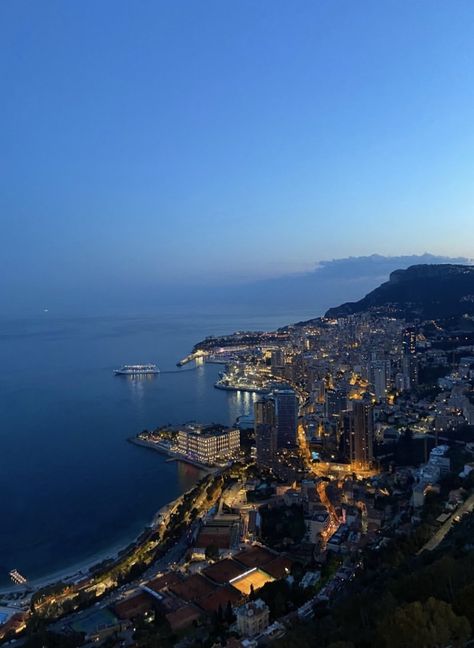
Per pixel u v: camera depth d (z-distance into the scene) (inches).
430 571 5900.6
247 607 7391.7
